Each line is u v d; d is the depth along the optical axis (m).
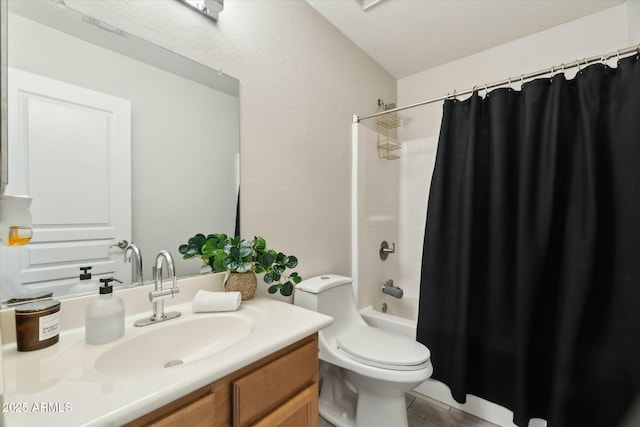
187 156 1.09
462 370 1.49
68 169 0.82
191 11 1.10
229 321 0.94
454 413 1.54
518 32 1.87
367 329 1.54
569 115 1.37
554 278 1.38
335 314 1.52
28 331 0.66
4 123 0.43
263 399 0.71
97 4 0.87
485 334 1.53
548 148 1.35
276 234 1.42
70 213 0.82
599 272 1.26
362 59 2.06
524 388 1.33
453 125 1.70
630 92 1.21
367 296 2.04
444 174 1.68
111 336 0.73
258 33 1.34
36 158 0.77
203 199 1.14
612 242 1.24
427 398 1.66
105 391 0.51
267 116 1.38
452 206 1.67
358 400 1.35
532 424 1.38
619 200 1.22
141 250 0.97
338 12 1.68
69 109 0.82
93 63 0.86
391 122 2.33
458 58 2.18
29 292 0.75
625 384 1.17
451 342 1.61
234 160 1.24
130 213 0.94
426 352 1.27
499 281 1.48
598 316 1.25
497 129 1.49
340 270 1.84
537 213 1.37
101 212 0.88
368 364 1.21
